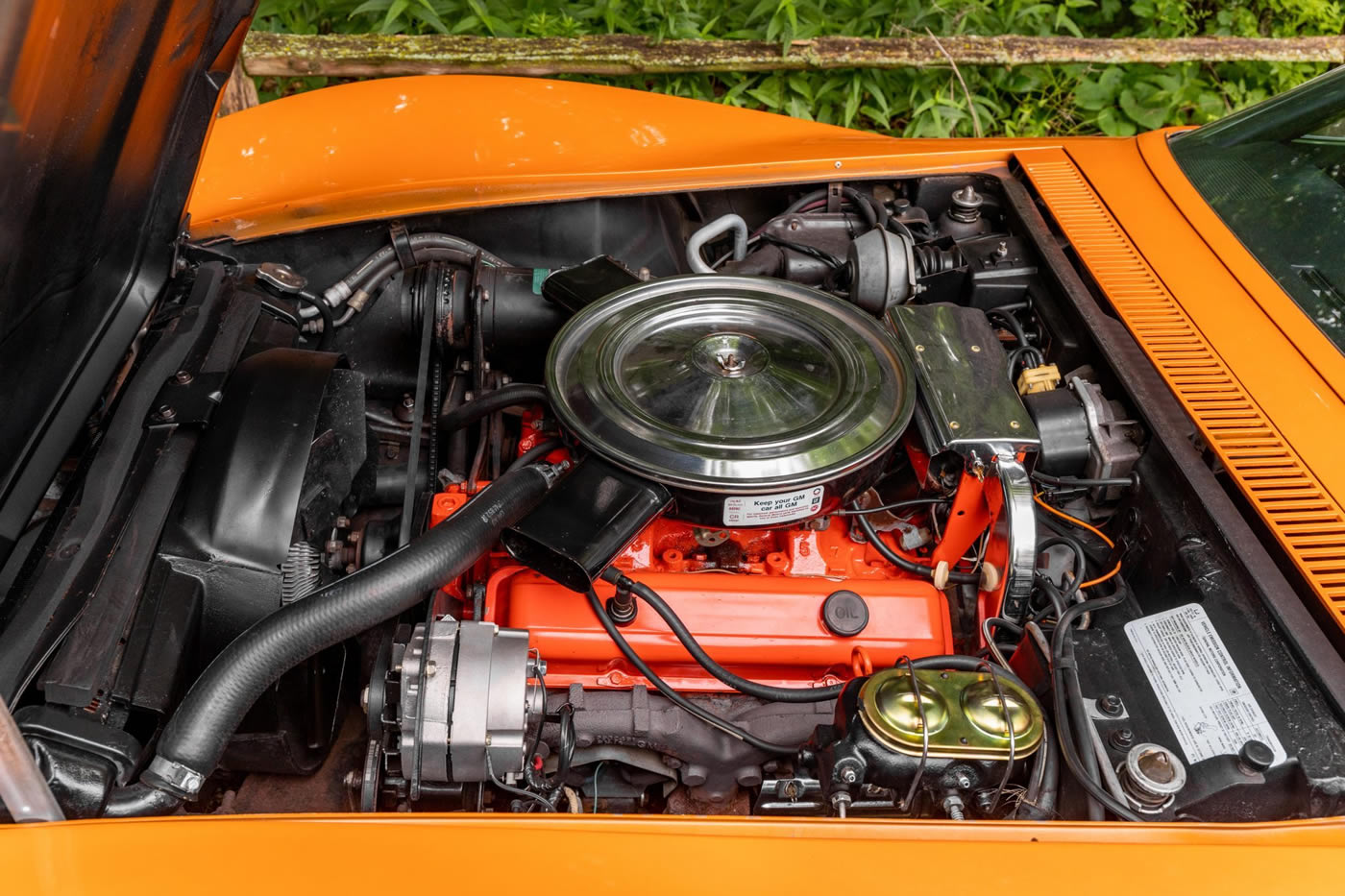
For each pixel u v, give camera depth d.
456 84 2.87
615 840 1.36
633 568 1.85
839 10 5.29
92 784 1.38
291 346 2.02
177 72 1.71
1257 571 1.64
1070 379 2.07
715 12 5.11
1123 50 4.99
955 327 2.07
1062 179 2.58
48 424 1.66
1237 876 1.35
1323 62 5.30
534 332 2.21
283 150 2.62
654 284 2.09
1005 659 1.84
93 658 1.45
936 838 1.40
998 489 1.82
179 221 1.98
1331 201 2.29
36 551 1.58
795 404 1.83
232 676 1.48
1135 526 1.90
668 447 1.72
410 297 2.22
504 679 1.55
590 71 4.57
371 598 1.58
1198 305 2.12
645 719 1.74
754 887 1.31
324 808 1.80
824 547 1.92
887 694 1.58
